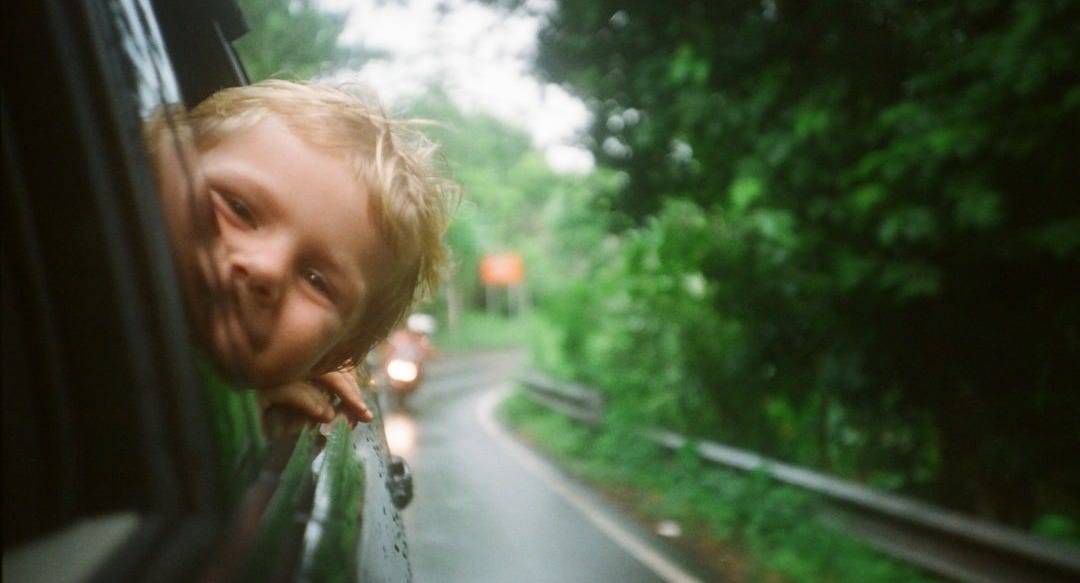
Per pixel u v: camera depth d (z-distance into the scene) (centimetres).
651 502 1225
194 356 102
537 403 2516
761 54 873
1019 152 667
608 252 2006
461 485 1349
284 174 142
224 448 103
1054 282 817
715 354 1547
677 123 950
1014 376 897
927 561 761
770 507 942
